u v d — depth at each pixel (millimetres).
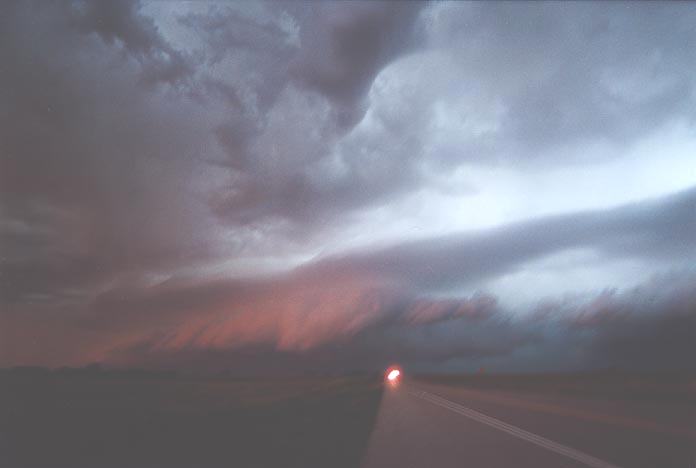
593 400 23016
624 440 12172
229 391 36312
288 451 12047
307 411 21562
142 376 57531
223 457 11391
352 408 22391
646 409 18547
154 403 24312
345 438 13891
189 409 22344
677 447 11203
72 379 38750
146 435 14641
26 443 13086
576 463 9812
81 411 19969
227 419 18609
